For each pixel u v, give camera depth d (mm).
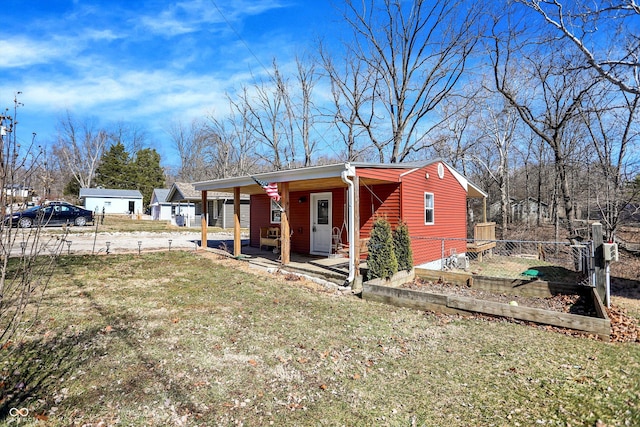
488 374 3629
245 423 2816
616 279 8914
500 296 7148
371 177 8398
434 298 5898
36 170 3234
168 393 3230
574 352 4168
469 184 13812
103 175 47000
